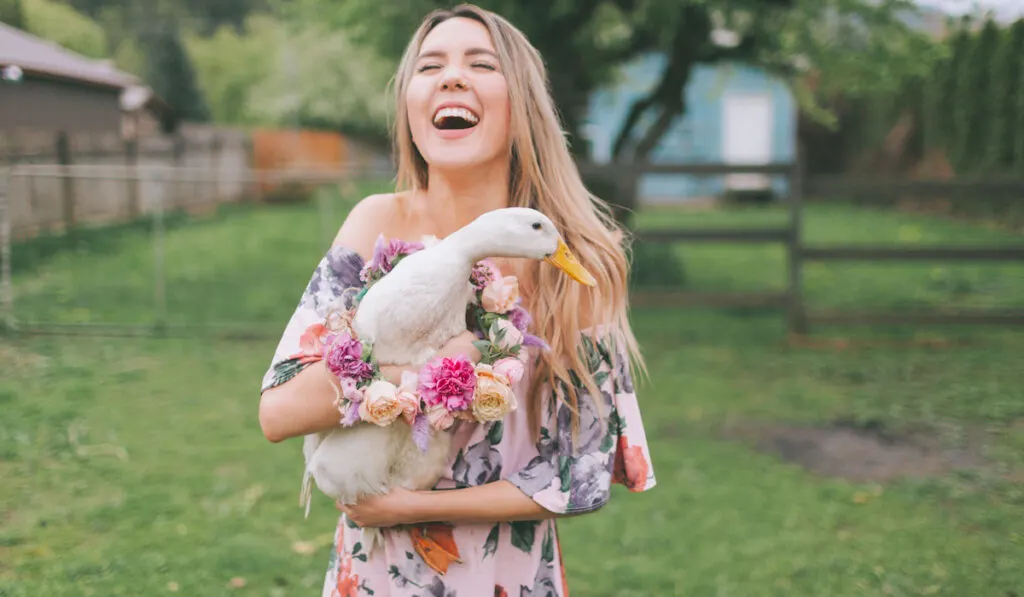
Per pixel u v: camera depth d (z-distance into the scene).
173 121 16.73
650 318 8.66
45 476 4.14
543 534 1.70
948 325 8.09
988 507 3.99
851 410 5.49
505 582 1.67
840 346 7.39
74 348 6.57
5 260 7.13
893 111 17.31
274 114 24.14
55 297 8.14
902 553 3.53
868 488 4.22
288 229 14.72
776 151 21.94
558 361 1.66
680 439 4.97
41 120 10.78
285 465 4.39
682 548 3.59
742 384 6.16
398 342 1.49
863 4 8.67
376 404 1.44
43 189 10.66
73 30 19.89
